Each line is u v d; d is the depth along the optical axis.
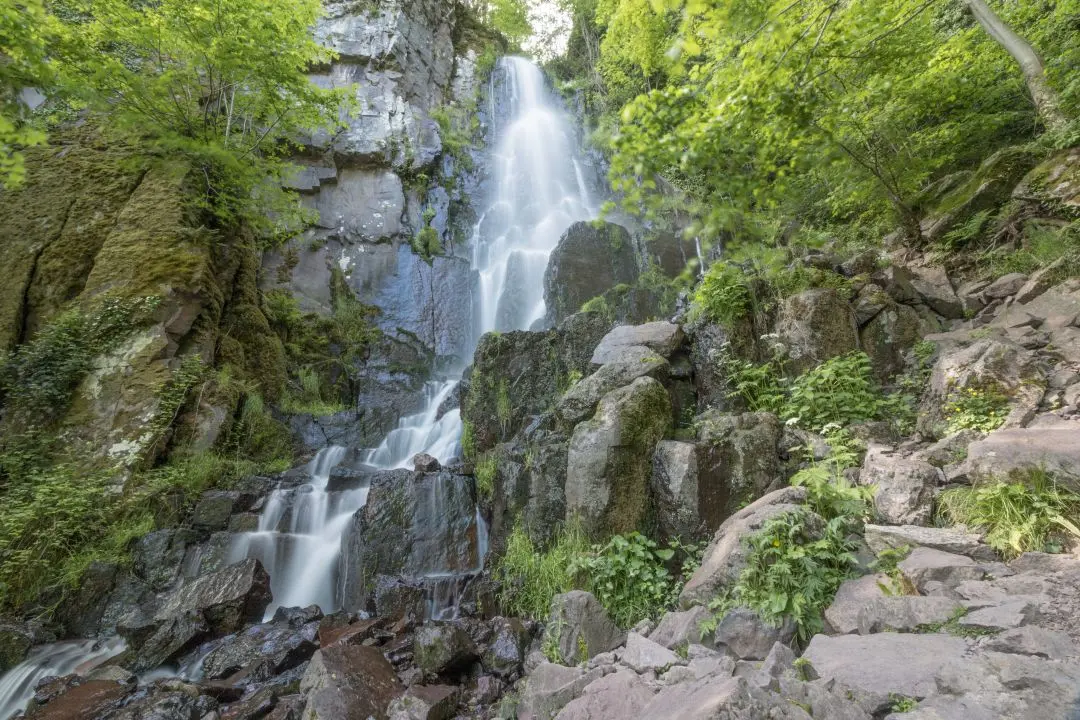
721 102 4.09
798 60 4.27
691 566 5.41
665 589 5.32
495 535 7.09
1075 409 4.73
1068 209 7.64
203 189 11.45
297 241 14.97
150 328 9.47
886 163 9.37
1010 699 2.17
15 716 5.16
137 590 6.86
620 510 6.06
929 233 9.23
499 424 8.95
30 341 9.34
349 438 11.20
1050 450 3.93
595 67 22.22
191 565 7.13
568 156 22.19
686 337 8.09
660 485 6.04
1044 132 9.80
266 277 14.20
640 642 3.91
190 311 9.97
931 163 9.20
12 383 8.66
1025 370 5.24
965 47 9.23
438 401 12.27
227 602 6.32
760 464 5.98
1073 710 2.05
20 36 7.84
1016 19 9.46
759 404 6.96
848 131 8.81
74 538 7.32
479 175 19.67
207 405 9.43
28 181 10.73
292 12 11.23
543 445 7.25
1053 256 7.19
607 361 7.83
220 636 6.17
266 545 7.46
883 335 7.22
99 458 8.24
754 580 4.10
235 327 11.41
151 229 10.34
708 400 7.46
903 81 8.67
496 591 6.23
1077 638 2.62
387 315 15.04
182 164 10.91
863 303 7.46
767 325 7.59
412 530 7.28
